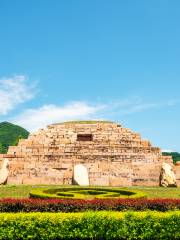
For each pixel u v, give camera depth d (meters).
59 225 17.83
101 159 51.12
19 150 52.09
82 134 53.69
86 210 20.53
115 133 53.47
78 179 47.34
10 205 20.61
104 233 17.88
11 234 17.55
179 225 18.17
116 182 49.81
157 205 21.05
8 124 130.50
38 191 29.66
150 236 17.98
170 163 51.00
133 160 51.06
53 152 51.78
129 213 18.28
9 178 49.97
